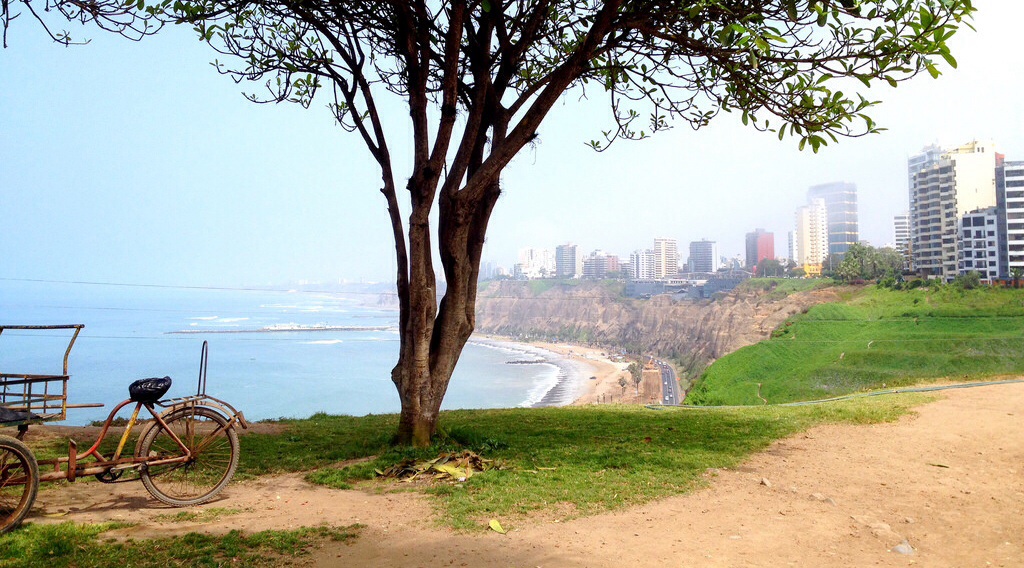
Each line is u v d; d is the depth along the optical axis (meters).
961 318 87.06
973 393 15.83
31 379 6.17
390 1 9.37
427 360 10.04
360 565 4.85
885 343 79.19
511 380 162.50
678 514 6.38
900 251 157.62
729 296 188.88
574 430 11.95
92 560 4.75
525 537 5.57
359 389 138.75
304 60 11.24
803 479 8.04
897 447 10.13
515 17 10.63
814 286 151.50
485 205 10.84
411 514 6.32
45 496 6.73
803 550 5.41
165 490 7.06
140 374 143.62
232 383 142.25
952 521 6.34
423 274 9.78
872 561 5.20
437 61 11.16
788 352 90.62
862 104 8.05
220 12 9.62
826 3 7.35
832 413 13.44
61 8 7.37
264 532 5.54
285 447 10.34
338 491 7.38
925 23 6.86
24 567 4.58
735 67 9.08
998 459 9.20
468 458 8.57
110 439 10.45
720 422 12.87
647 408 16.89
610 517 6.25
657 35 9.09
